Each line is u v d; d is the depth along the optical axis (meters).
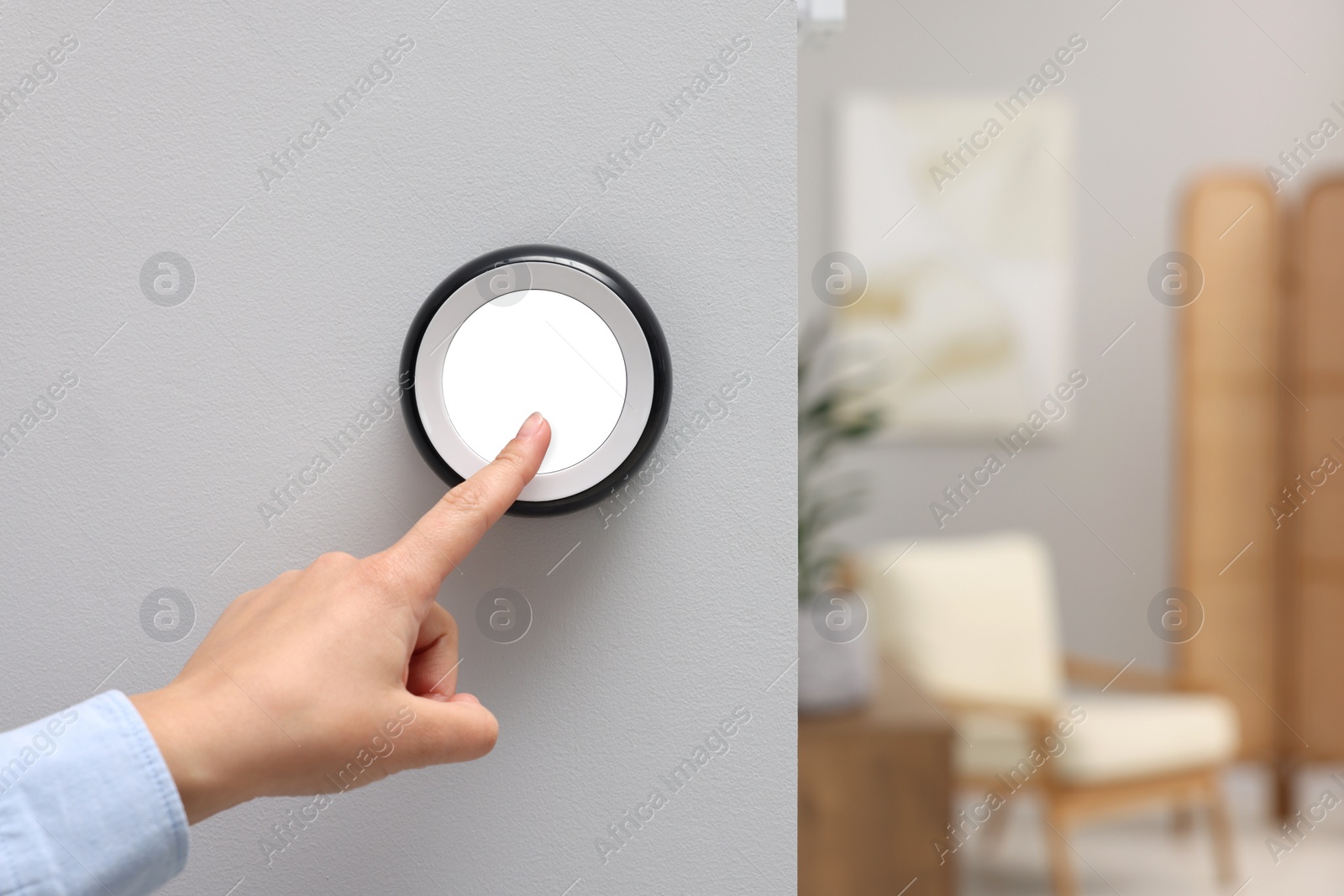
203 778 0.35
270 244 0.48
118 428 0.48
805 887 1.60
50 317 0.48
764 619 0.49
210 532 0.48
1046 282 2.86
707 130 0.48
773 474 0.48
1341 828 2.72
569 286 0.45
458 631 0.48
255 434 0.48
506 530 0.48
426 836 0.49
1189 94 2.85
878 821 1.60
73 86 0.47
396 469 0.48
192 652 0.48
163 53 0.48
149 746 0.34
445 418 0.45
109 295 0.48
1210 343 2.86
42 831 0.33
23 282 0.48
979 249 2.86
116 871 0.34
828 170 2.84
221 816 0.48
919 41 2.82
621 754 0.49
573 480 0.45
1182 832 2.67
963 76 2.83
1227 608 2.89
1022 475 2.88
